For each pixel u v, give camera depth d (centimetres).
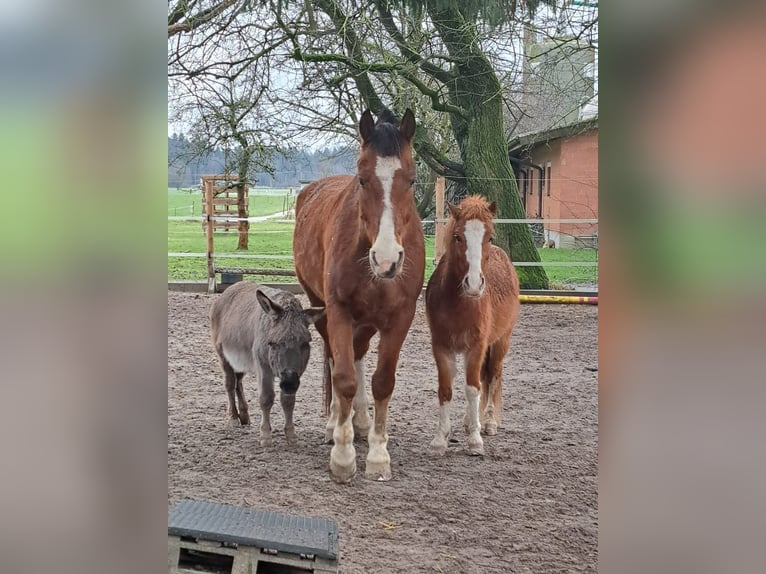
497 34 1507
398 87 1458
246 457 524
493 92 1499
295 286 1252
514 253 1488
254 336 549
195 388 730
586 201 2073
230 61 1409
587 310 1218
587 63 1482
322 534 328
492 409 611
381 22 1437
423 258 510
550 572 357
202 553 315
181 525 311
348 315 496
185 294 1270
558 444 580
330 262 499
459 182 1681
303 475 490
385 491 468
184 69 1391
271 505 430
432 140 1794
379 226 438
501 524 418
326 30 1376
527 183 2616
